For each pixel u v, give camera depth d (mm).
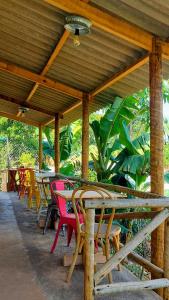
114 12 3529
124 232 6270
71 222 3525
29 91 7938
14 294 2758
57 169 9156
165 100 10219
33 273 3250
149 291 2949
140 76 5199
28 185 7863
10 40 5129
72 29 3691
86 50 4754
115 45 4379
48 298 2699
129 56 4609
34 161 17016
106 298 2771
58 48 4746
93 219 2484
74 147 13062
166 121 10227
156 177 3514
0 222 5777
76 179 5117
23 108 8992
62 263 3547
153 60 3668
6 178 11781
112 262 2504
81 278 3143
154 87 3627
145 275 4684
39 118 10969
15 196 9906
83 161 6207
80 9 3504
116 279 3180
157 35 3705
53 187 4859
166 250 2789
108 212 6066
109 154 6906
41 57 5477
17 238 4609
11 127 15812
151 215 3297
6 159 17750
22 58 5730
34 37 4820
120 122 6512
